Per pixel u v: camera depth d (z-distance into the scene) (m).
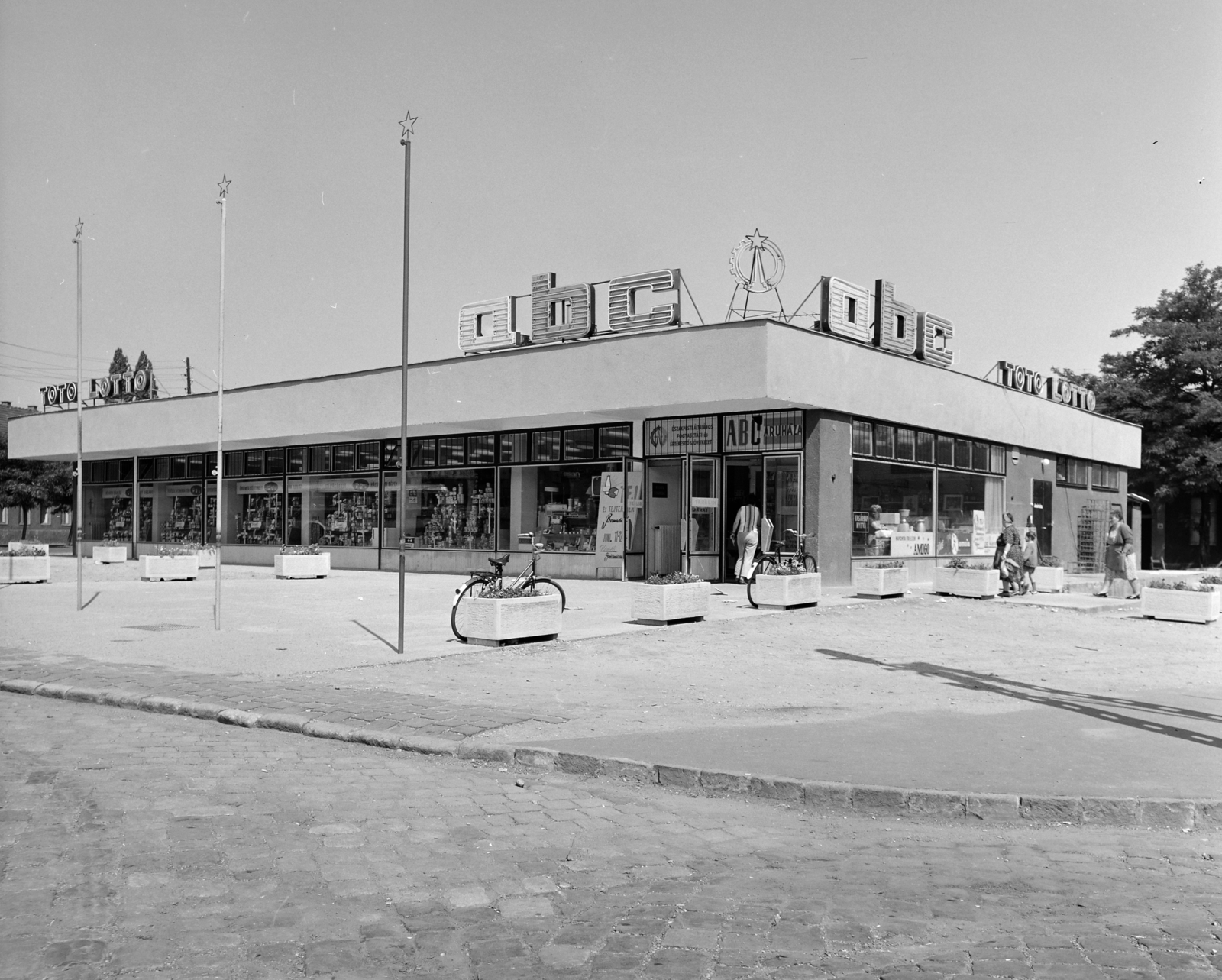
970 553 28.34
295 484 33.12
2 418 45.62
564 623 15.55
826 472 22.42
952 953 4.22
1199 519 49.84
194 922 4.44
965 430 27.75
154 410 34.81
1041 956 4.19
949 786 6.56
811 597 18.34
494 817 6.18
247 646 12.94
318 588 23.05
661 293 23.14
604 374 23.42
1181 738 8.07
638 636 13.98
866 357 23.73
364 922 4.48
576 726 8.32
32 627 15.05
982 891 5.03
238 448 34.09
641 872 5.25
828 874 5.26
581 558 25.94
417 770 7.29
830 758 7.25
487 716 8.61
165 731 8.41
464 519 28.53
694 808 6.50
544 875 5.16
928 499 26.48
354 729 8.17
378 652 12.47
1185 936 4.43
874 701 9.62
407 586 23.77
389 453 30.56
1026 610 18.83
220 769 7.11
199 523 36.19
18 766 7.13
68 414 37.84
